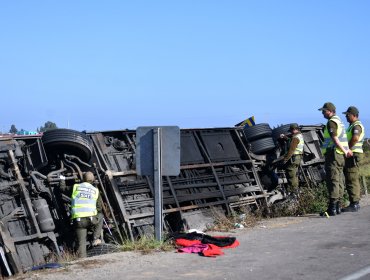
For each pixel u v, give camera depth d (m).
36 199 9.97
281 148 15.42
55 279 6.80
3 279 7.23
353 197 12.88
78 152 11.07
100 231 10.11
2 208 9.58
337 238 9.12
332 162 12.26
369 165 26.22
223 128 14.59
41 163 10.44
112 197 11.16
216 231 10.95
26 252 9.37
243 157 14.72
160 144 9.16
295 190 14.21
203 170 13.44
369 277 6.44
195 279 6.57
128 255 8.25
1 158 10.02
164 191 11.97
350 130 12.91
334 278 6.43
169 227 11.66
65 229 10.20
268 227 11.16
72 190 10.38
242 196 13.66
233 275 6.71
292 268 7.02
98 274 6.96
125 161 11.95
